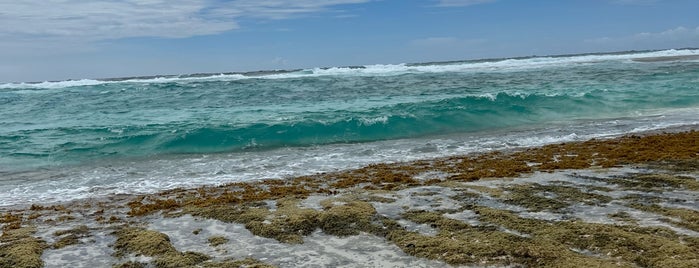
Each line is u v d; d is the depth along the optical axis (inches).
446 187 517.0
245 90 1823.3
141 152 891.4
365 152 825.5
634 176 525.0
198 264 339.9
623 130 936.9
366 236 382.9
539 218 398.0
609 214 396.5
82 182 682.2
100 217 479.5
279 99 1556.3
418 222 405.1
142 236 396.2
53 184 674.2
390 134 1003.9
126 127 1066.1
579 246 334.3
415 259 335.0
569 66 2539.4
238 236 397.1
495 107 1184.8
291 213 436.1
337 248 362.6
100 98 1718.8
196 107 1435.8
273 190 555.5
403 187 533.3
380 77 2198.6
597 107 1222.9
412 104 1230.9
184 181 666.8
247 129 994.7
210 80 2278.5
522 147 813.2
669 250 311.0
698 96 1310.3
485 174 580.1
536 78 1958.7
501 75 2137.1
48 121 1249.4
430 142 900.6
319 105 1374.3
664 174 526.9
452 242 351.3
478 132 1003.3
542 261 311.7
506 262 316.2
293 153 843.4
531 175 561.3
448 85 1807.3
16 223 467.5
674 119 1043.9
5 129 1123.3
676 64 2393.0
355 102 1413.6
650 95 1337.4
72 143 944.3
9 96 1828.2
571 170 578.2
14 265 346.6
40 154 872.3
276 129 995.9
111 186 654.5
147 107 1471.5
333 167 716.7
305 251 359.3
